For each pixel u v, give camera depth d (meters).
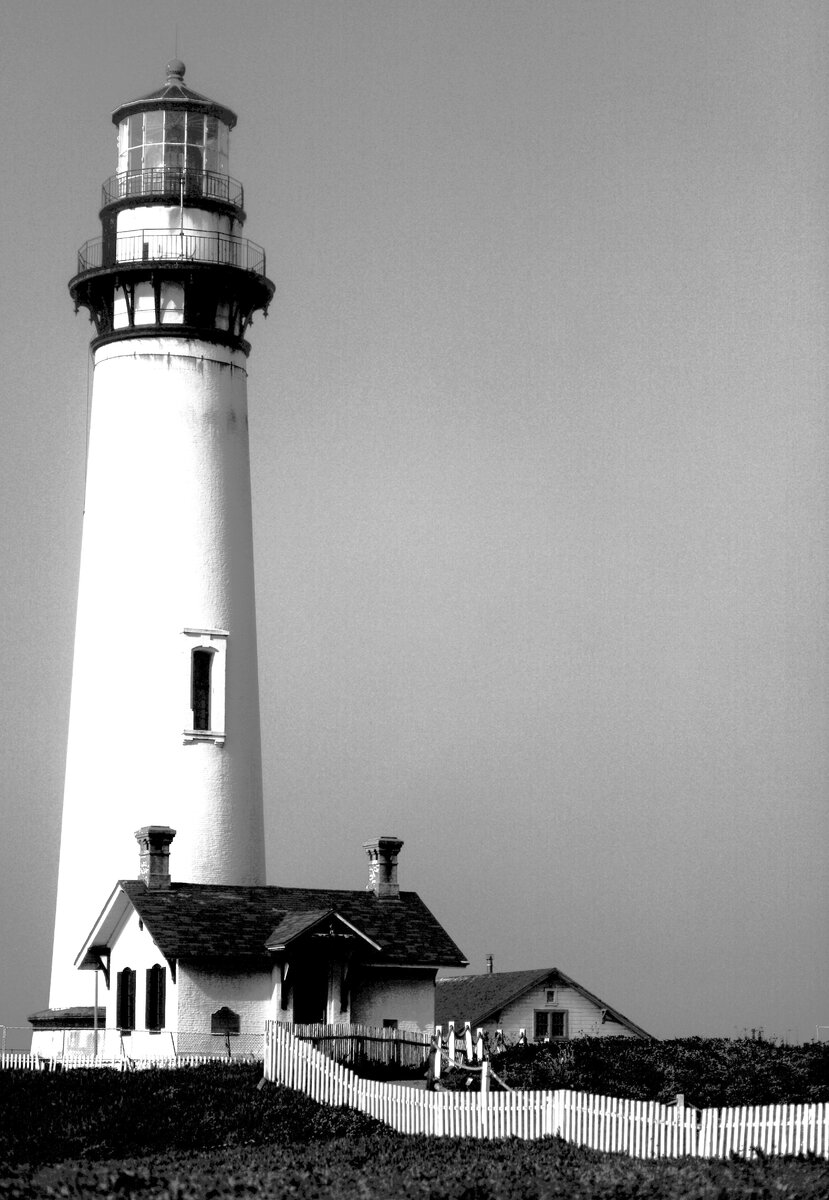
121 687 59.16
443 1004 69.69
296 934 52.94
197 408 60.38
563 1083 48.19
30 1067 52.34
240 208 61.66
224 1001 53.16
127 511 59.91
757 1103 45.62
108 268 60.00
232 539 60.62
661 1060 52.28
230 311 61.09
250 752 60.38
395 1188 32.94
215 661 59.69
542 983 67.88
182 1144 41.31
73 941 58.41
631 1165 34.66
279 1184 33.84
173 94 61.31
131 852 58.34
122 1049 54.78
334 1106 44.06
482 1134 40.12
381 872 58.09
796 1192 30.75
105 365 60.94
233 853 59.22
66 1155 40.50
